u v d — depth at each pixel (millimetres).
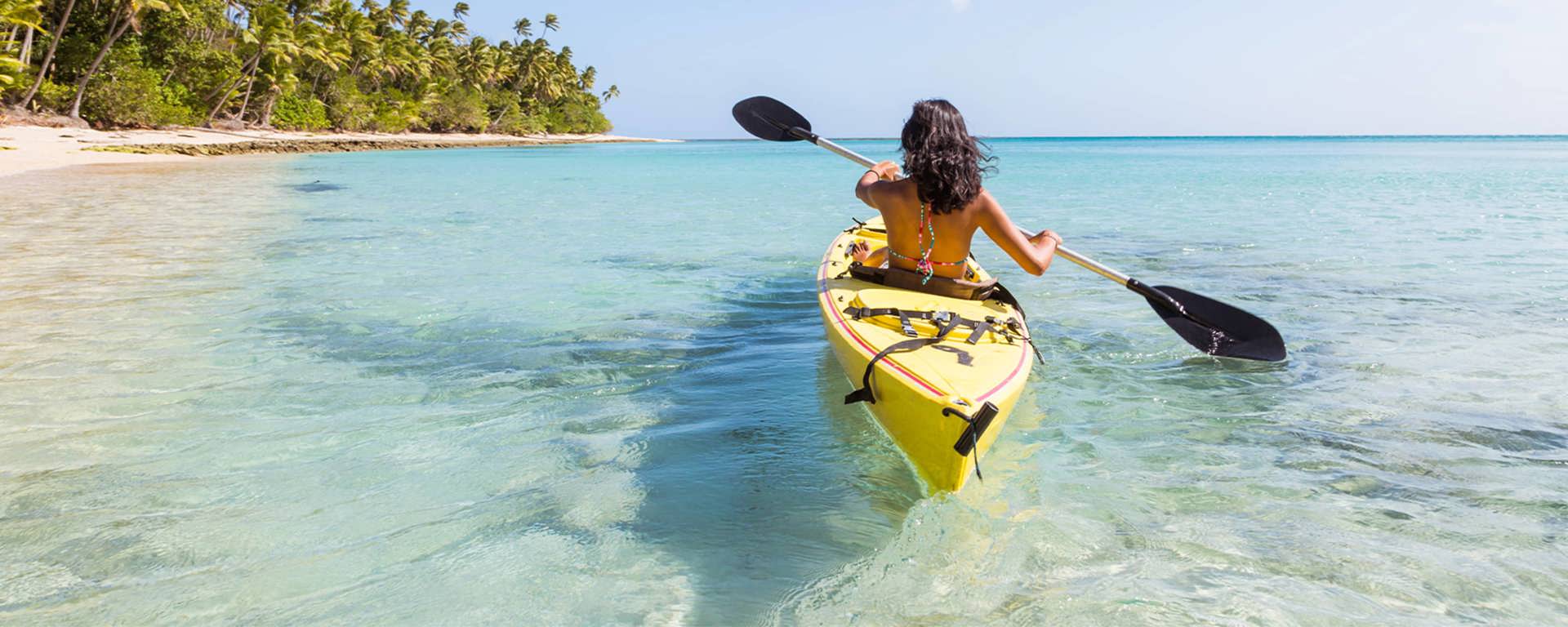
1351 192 17078
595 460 3246
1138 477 3123
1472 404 3859
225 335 4945
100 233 9297
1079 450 3379
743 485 3039
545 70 93000
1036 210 13383
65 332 4934
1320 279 6844
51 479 2971
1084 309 5812
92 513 2738
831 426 3605
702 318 5531
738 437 3486
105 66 39719
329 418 3635
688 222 11273
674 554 2574
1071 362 4566
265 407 3748
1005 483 3066
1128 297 6172
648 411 3791
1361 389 4094
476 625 2199
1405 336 5051
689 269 7422
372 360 4496
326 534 2648
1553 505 2861
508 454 3289
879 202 3812
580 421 3648
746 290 6484
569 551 2576
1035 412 3805
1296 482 3070
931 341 3371
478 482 3039
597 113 114438
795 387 4117
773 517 2807
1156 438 3508
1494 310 5633
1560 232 9648
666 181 21625
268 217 11320
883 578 2445
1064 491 3000
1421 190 17469
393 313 5582
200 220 10844
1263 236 9688
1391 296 6156
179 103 43875
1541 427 3568
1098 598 2326
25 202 12586
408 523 2729
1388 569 2471
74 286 6289
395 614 2240
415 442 3389
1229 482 3068
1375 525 2740
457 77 78812
